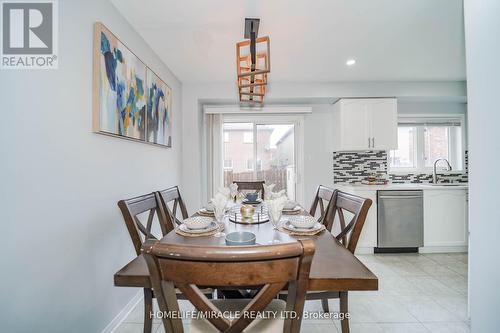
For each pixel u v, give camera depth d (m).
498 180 0.85
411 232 2.95
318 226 1.37
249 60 1.70
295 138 3.76
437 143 3.68
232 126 3.81
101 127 1.46
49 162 1.13
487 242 0.90
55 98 1.18
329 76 3.07
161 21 1.88
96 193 1.46
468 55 0.97
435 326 1.65
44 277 1.10
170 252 0.56
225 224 1.47
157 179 2.46
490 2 0.87
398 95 3.24
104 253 1.54
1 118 0.95
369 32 2.06
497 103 0.85
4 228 0.94
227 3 1.67
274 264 0.58
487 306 0.90
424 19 1.89
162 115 2.53
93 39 1.44
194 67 2.77
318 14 1.81
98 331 1.46
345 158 3.65
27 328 1.02
